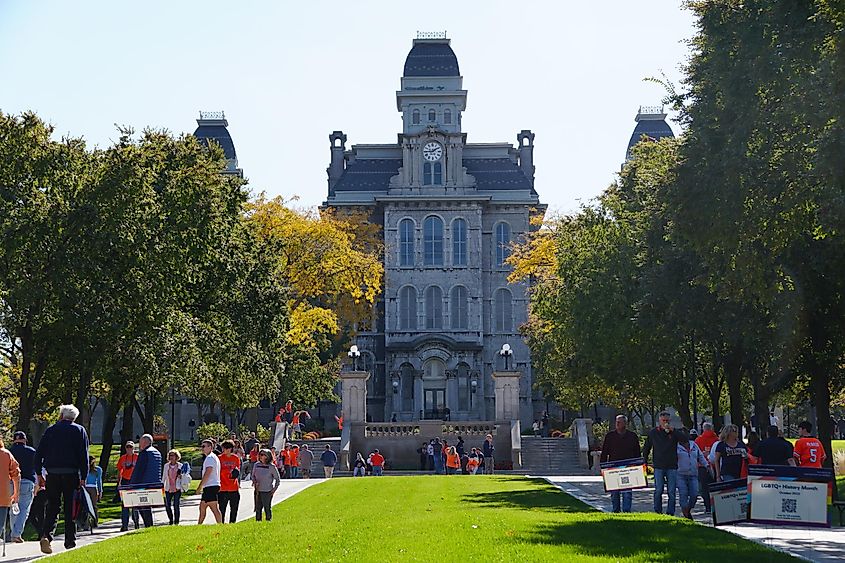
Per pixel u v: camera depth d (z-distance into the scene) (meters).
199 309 45.94
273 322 51.12
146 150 40.28
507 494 34.91
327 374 82.31
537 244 69.31
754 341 36.47
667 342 41.81
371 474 62.41
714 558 15.74
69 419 21.06
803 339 32.38
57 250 34.75
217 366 47.12
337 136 113.88
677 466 24.27
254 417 83.94
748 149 25.75
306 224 66.94
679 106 29.55
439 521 22.11
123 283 36.03
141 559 17.55
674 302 36.66
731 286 28.17
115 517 32.84
